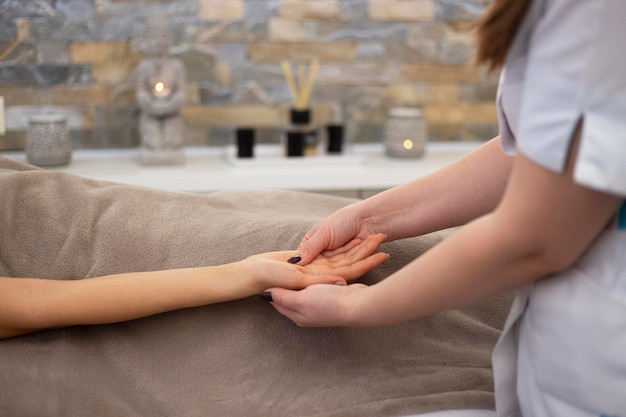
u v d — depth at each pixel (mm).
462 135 3146
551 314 821
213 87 2910
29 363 1050
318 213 1453
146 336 1116
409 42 3020
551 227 750
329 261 1150
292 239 1217
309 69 2975
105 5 2768
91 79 2812
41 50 2748
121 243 1188
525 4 746
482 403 1037
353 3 2949
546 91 729
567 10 715
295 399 1051
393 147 2852
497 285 811
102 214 1227
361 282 1191
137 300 1083
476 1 3029
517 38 778
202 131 2943
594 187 693
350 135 3066
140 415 1026
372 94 3039
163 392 1049
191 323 1129
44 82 2773
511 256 779
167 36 2699
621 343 778
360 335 1131
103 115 2850
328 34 2955
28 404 1000
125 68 2828
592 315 791
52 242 1195
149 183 2545
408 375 1095
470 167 1148
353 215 1173
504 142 891
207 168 2670
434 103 3094
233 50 2895
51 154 2584
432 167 2748
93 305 1072
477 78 3096
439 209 1163
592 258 804
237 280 1101
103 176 2521
